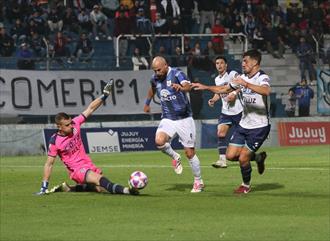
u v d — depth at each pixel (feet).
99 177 87.66
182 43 201.46
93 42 206.69
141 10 206.49
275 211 74.43
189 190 92.07
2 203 81.51
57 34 192.44
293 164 128.77
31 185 99.86
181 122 90.58
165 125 91.20
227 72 121.70
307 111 201.05
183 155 159.53
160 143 91.56
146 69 191.31
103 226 66.95
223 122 121.70
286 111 200.85
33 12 202.90
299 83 202.39
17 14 202.59
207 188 94.27
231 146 88.02
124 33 204.23
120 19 204.03
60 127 87.76
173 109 90.53
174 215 72.33
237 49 218.79
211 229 64.90
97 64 190.70
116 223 68.39
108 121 185.88
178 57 193.67
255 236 61.62
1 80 178.50
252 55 86.48
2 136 175.73
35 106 181.06
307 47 215.10
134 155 165.07
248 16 219.82
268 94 85.51
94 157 161.38
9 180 106.32
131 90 188.55
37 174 115.85
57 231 64.90
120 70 188.44
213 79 195.93
